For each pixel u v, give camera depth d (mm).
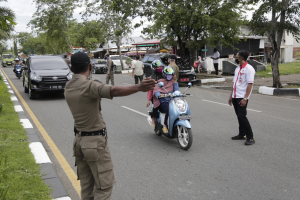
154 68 5594
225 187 3766
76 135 2664
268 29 12125
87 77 2629
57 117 8211
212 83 16422
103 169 2596
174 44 18422
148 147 5508
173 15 15359
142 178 4094
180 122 5230
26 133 6008
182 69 15500
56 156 5004
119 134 6410
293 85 13742
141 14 17062
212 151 5199
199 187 3781
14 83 18547
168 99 5531
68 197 3342
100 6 26297
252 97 11367
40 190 3451
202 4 15000
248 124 5508
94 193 2666
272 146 5387
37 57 12953
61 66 12492
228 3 15117
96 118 2564
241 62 5543
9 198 3172
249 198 3467
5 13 5988
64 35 36688
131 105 9953
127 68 30219
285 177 4031
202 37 17828
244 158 4809
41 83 11250
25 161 4301
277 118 7613
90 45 31734
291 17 11688
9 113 7926
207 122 7363
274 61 12719
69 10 28766
